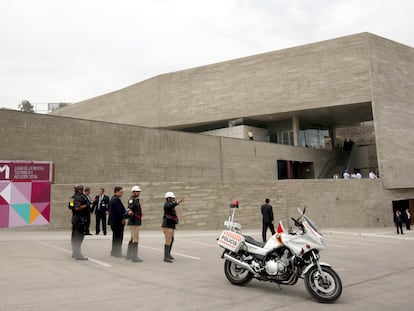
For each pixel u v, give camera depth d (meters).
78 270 8.21
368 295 6.73
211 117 34.59
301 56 32.28
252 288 7.09
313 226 6.73
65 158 20.05
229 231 7.59
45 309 5.35
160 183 19.34
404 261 10.89
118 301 5.87
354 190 27.88
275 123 37.25
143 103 37.22
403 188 30.00
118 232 10.20
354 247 14.55
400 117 30.75
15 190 15.51
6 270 7.91
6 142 18.19
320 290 6.29
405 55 32.19
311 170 35.25
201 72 35.28
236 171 28.38
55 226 16.22
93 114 41.53
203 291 6.73
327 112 33.53
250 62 33.94
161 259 10.07
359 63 30.19
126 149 22.56
